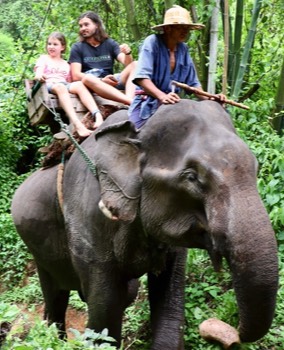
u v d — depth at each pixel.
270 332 5.01
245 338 3.55
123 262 4.50
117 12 9.71
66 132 4.71
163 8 8.55
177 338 4.68
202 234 3.82
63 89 5.27
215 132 3.78
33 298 7.67
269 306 3.38
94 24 5.95
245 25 9.36
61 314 5.97
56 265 5.42
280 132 7.95
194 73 4.65
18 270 8.34
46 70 5.90
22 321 4.14
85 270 4.67
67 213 4.84
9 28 17.36
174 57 4.52
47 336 3.78
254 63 9.00
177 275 4.81
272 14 8.95
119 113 4.79
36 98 5.57
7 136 10.31
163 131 3.97
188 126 3.89
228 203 3.48
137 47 8.68
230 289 5.60
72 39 9.48
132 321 5.72
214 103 4.10
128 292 5.05
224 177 3.55
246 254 3.35
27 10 17.09
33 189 5.54
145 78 4.30
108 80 5.46
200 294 5.59
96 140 4.38
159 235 4.00
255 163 3.67
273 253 3.36
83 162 4.83
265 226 3.39
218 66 8.95
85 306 7.05
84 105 5.25
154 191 3.96
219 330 4.16
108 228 4.50
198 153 3.70
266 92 8.93
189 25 4.36
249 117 7.37
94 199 4.56
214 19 7.11
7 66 11.08
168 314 4.74
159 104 4.32
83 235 4.66
